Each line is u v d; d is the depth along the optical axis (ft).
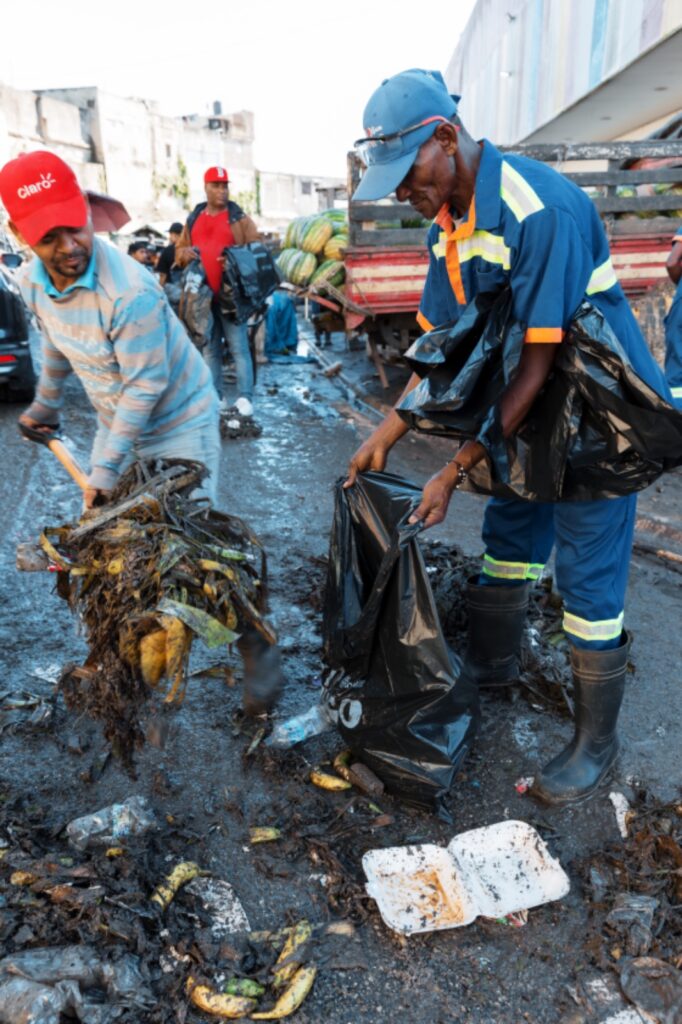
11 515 15.64
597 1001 6.29
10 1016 5.74
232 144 170.50
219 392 24.12
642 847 7.64
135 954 6.33
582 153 21.08
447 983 6.42
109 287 7.51
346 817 8.10
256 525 15.70
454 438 7.23
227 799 8.31
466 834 7.79
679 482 17.98
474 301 7.27
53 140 115.75
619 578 7.98
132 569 7.47
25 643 11.18
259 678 9.13
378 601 8.07
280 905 7.13
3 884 6.93
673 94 36.99
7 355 23.30
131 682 7.53
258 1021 6.03
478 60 61.16
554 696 10.15
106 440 8.99
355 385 28.84
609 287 7.18
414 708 7.97
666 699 10.23
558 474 7.22
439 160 6.76
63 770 8.70
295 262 25.39
